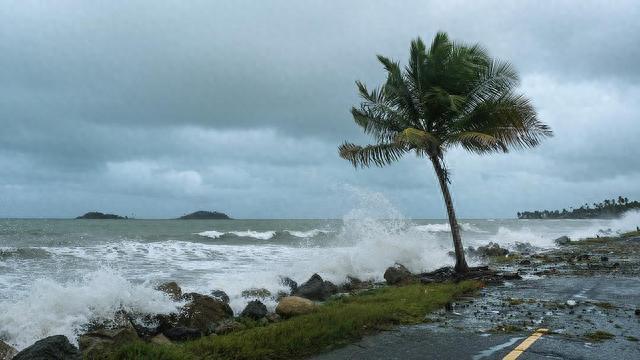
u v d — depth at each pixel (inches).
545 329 305.7
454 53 629.0
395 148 657.0
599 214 7465.6
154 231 2322.8
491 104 619.8
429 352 253.8
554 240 1549.0
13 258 835.4
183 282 595.2
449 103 618.5
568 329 306.0
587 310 375.2
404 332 301.3
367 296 457.1
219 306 397.1
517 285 532.1
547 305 399.5
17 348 297.1
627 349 256.4
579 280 564.1
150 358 221.6
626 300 421.1
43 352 211.8
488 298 441.1
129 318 342.3
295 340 261.4
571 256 920.3
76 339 309.9
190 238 1718.8
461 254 637.9
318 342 268.1
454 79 628.7
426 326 319.6
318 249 1109.7
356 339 283.6
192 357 229.9
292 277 647.8
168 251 1023.6
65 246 1097.4
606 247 1187.9
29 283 574.9
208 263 829.8
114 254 935.0
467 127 641.6
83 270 709.3
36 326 315.3
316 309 389.1
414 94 661.9
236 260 886.4
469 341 276.7
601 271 657.0
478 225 3722.9
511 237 1637.6
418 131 580.4
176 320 359.6
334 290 549.0
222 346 245.8
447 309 380.5
